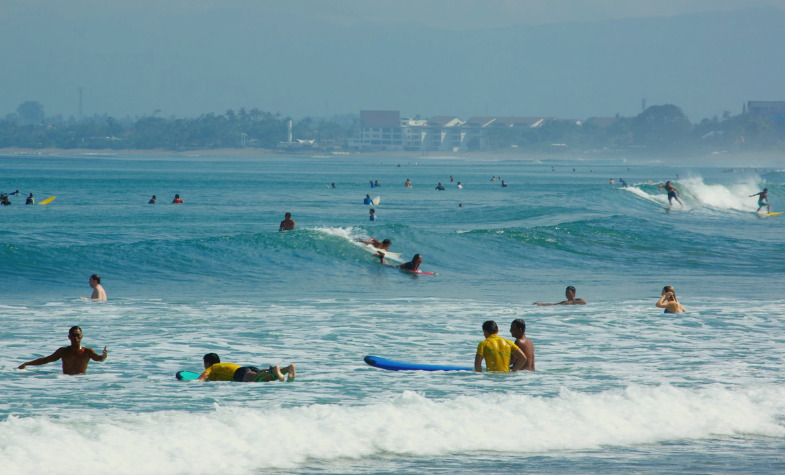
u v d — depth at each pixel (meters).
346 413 39.56
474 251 129.75
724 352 59.84
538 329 69.88
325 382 48.53
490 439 37.34
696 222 187.38
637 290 98.44
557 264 123.38
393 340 64.19
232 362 54.66
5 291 91.00
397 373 51.38
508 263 123.25
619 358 57.25
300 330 68.12
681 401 43.75
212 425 37.00
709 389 46.59
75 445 33.44
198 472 32.12
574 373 51.84
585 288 100.25
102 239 147.25
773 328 71.06
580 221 161.38
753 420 41.41
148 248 115.81
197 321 72.19
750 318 76.19
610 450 36.59
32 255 108.31
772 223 188.62
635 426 39.91
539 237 139.50
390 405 41.16
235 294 92.06
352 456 34.69
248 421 37.81
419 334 67.00
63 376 49.69
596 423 39.91
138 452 33.38
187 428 36.41
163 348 59.50
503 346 52.66
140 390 45.84
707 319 75.50
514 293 95.25
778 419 41.84
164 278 102.81
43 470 30.95
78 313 75.94
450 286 101.75
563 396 44.00
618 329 70.06
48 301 84.00
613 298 90.88
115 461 32.38
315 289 97.56
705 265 123.50
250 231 167.50
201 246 118.25
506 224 186.12
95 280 86.25
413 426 38.34
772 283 105.44
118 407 41.34
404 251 126.44
